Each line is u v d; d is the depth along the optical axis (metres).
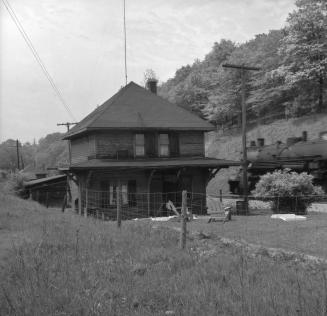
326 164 33.72
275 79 59.81
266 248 11.28
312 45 52.12
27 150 149.38
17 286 6.54
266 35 72.31
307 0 54.12
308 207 24.89
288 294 6.20
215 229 16.67
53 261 8.33
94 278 7.15
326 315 5.21
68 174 27.42
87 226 14.32
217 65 88.38
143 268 8.10
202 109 77.62
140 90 31.47
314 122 51.34
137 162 26.95
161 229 13.55
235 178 42.38
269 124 58.66
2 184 42.00
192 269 7.97
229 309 5.57
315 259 9.85
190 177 28.72
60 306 5.73
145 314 5.57
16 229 13.68
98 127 26.84
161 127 27.94
